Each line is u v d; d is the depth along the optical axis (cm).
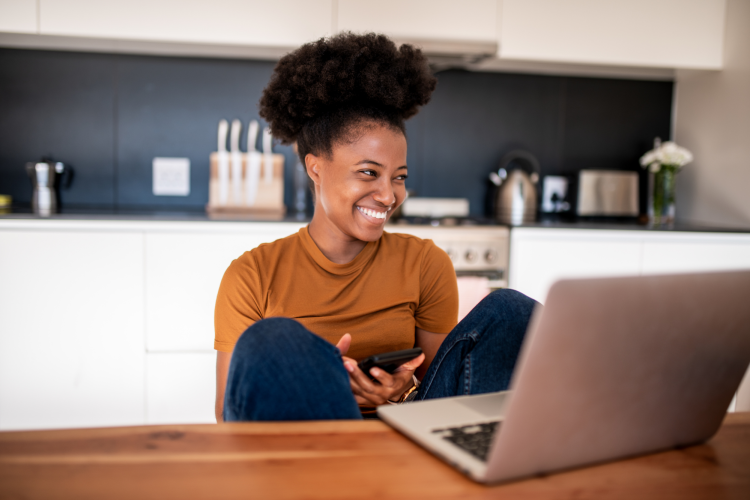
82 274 217
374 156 99
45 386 217
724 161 271
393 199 102
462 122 293
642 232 244
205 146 277
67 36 234
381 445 59
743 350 59
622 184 296
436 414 65
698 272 54
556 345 48
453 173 295
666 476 55
